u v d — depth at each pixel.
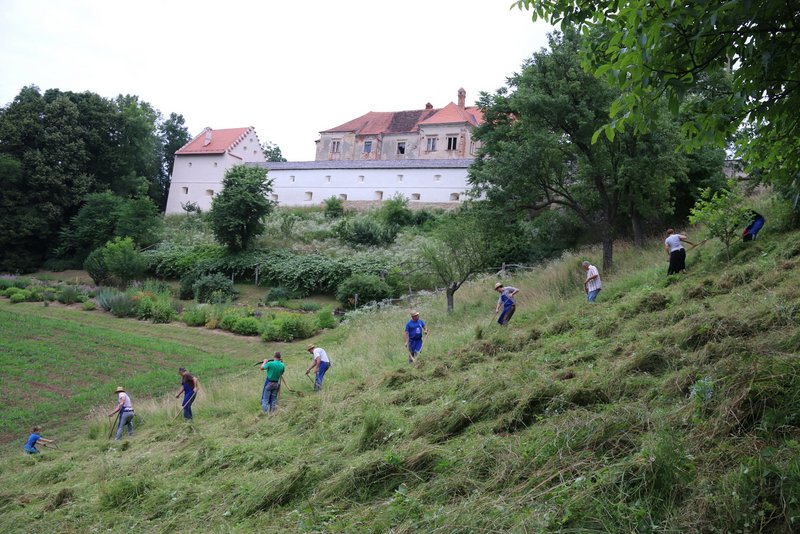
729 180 13.04
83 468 9.85
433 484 4.89
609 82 4.35
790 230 12.47
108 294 33.47
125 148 58.47
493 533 3.72
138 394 18.23
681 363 6.21
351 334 22.64
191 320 29.38
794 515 3.18
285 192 52.97
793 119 4.62
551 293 17.78
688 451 4.20
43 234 48.94
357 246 38.75
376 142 61.78
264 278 36.97
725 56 4.21
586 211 24.27
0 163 47.19
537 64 20.33
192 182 59.56
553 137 19.36
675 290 11.20
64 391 18.70
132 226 43.97
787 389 4.42
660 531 3.40
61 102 53.38
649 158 18.91
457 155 56.72
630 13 4.00
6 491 8.60
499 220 20.89
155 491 6.86
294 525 4.94
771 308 6.95
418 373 10.06
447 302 21.50
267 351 23.88
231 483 6.45
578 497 3.82
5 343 24.03
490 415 6.26
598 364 7.36
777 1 3.75
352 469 5.46
